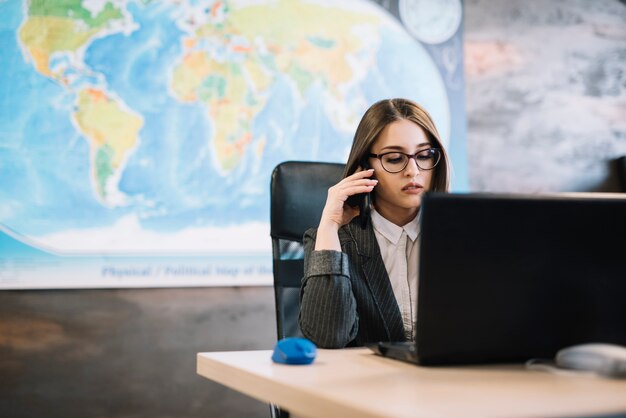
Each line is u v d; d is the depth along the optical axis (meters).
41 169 2.73
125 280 2.80
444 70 3.30
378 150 1.52
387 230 1.54
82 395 2.73
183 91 2.92
